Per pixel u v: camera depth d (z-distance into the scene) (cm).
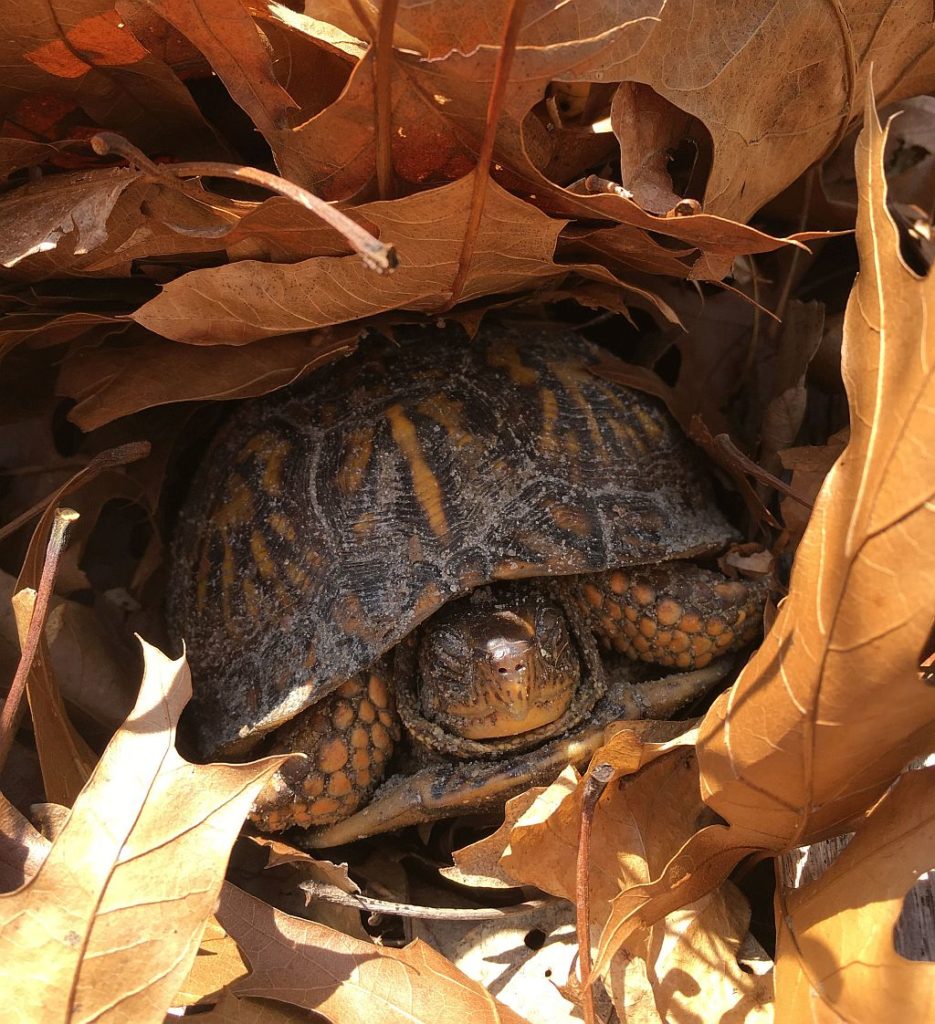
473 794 15
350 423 17
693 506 18
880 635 10
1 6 13
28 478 18
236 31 12
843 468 10
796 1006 11
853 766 11
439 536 16
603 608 17
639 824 13
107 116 15
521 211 13
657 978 12
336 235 13
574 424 17
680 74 13
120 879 11
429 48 11
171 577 19
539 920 14
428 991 12
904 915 12
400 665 17
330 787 16
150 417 19
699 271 14
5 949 10
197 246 14
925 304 10
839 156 19
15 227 14
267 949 12
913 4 14
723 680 17
